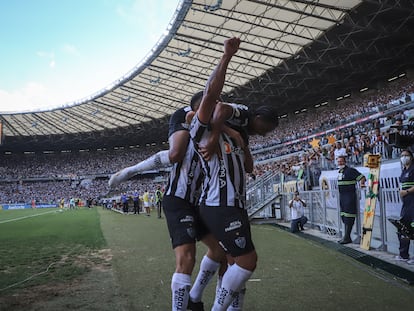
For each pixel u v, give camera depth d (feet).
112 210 103.65
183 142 10.13
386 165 25.21
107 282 15.87
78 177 210.79
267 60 103.30
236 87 126.72
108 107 156.87
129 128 188.65
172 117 10.70
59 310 12.28
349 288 14.01
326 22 81.00
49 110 159.53
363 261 19.01
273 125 9.61
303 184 40.93
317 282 14.96
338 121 101.19
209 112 8.77
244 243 8.66
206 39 92.89
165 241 29.04
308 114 146.41
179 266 9.49
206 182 9.28
